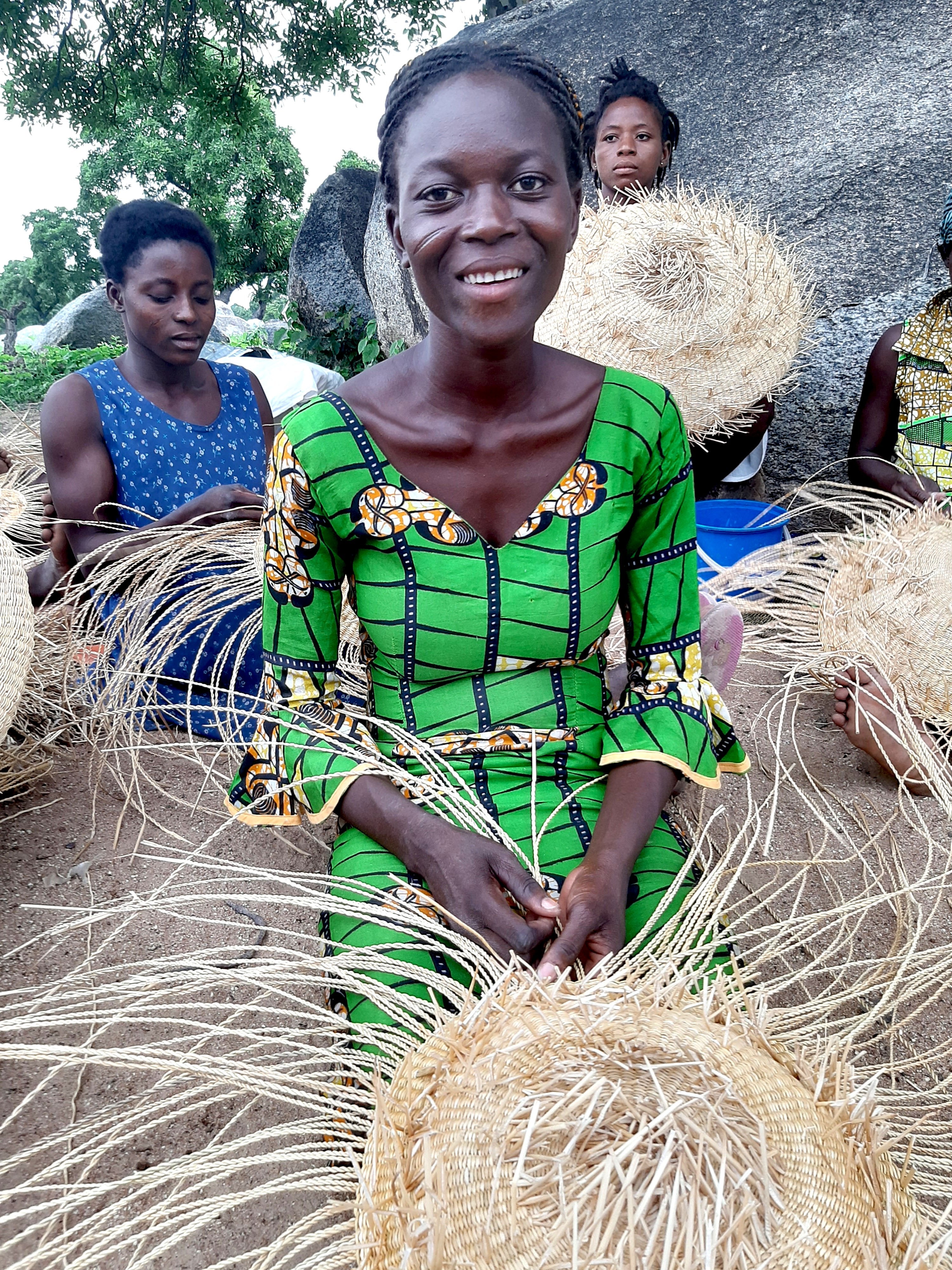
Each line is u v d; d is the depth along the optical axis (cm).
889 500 327
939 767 223
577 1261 80
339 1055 119
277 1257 132
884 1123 101
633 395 149
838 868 214
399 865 144
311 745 156
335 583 158
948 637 247
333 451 144
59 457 270
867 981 141
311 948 189
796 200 418
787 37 427
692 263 321
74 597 265
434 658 153
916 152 396
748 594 335
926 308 319
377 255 583
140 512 263
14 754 239
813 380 411
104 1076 161
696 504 368
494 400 141
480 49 131
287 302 788
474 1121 95
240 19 1692
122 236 263
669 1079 97
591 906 127
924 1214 104
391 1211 93
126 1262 131
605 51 482
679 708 158
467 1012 110
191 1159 108
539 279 132
